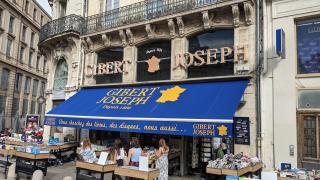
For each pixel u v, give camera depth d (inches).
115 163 341.4
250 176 325.7
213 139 429.7
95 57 573.6
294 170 319.3
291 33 364.5
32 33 1688.0
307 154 340.5
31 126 866.1
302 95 350.9
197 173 443.2
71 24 597.9
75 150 554.3
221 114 329.1
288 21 368.8
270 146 363.3
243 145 382.0
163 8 476.4
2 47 1350.9
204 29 437.1
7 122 1396.4
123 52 530.0
